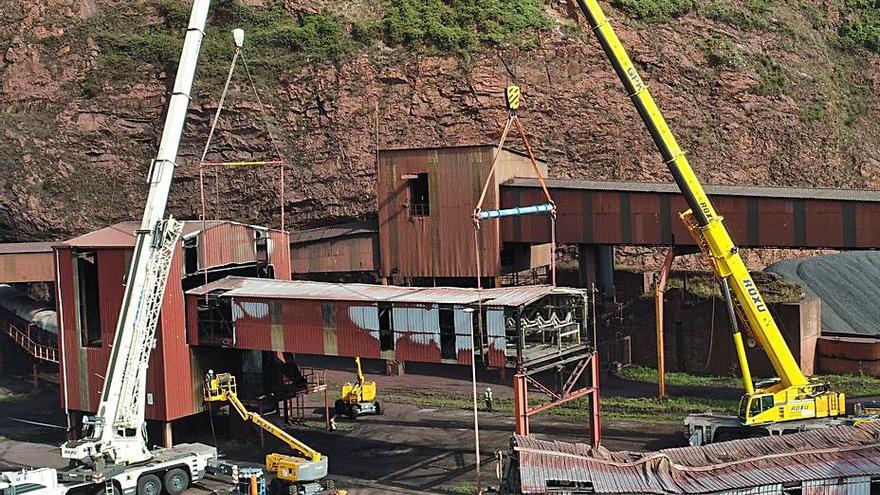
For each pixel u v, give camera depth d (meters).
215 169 79.75
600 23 40.88
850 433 35.62
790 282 59.38
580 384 56.59
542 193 57.62
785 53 100.25
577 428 46.59
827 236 49.12
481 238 59.44
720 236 40.53
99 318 48.53
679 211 53.06
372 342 41.16
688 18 96.19
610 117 84.44
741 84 91.38
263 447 46.69
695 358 58.47
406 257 61.91
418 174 61.06
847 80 105.62
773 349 39.88
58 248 47.78
